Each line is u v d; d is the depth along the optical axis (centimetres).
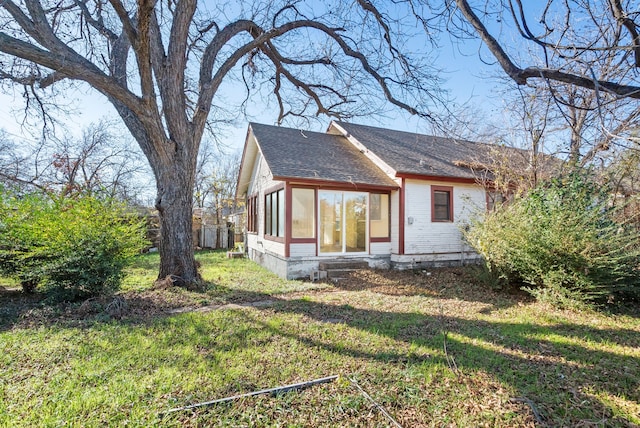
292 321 511
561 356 391
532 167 852
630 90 251
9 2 541
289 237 918
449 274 961
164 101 723
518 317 556
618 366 364
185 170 747
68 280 599
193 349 395
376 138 1346
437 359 372
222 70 803
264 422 259
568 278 600
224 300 652
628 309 602
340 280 872
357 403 282
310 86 995
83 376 326
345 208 1009
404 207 1018
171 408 273
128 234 672
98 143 1711
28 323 493
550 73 285
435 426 256
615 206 620
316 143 1252
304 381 321
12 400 283
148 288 707
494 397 296
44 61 531
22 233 643
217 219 2375
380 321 518
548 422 262
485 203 1139
